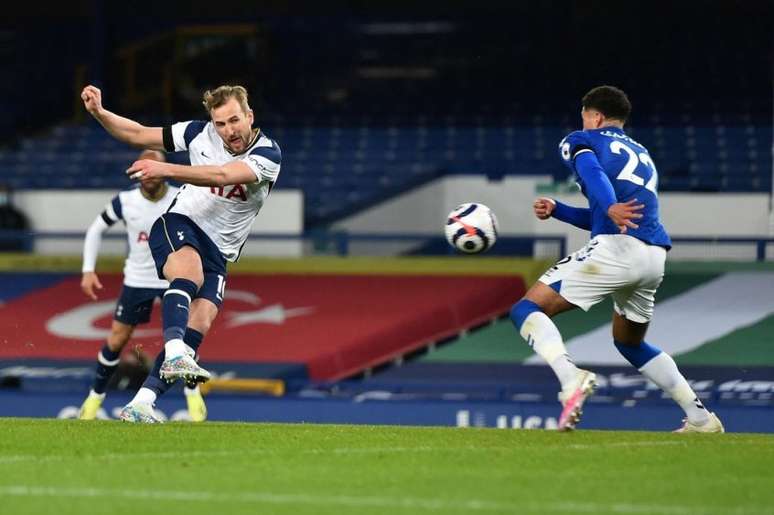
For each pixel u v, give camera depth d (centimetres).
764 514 1588
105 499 1645
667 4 8406
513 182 6150
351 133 7419
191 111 8156
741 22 8344
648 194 2414
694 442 2206
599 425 3838
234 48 8275
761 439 2305
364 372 4703
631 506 1623
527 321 2333
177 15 9000
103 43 7888
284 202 5672
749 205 5416
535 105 8244
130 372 4191
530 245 6081
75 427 2334
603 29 8450
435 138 7331
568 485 1764
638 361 2655
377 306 5125
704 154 6788
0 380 4578
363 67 8831
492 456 2009
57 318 5125
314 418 4050
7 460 1953
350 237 5303
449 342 4972
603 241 2372
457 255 5697
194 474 1831
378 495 1681
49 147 7450
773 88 7644
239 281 5447
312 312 5100
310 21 8988
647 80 8169
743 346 4669
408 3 8925
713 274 5322
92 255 3644
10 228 5791
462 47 8788
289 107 8406
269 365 4612
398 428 2414
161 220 2478
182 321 2342
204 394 4138
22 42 9269
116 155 7306
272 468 1886
